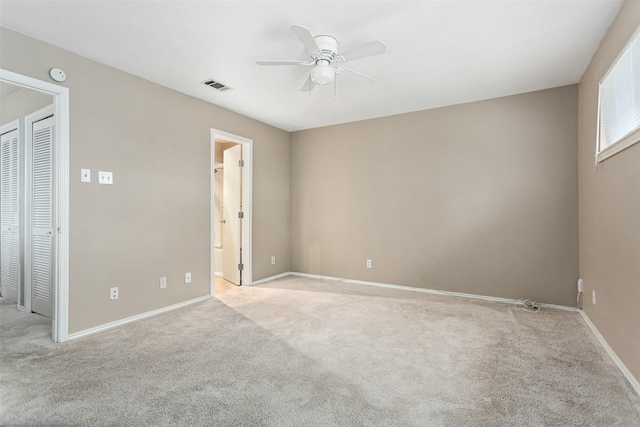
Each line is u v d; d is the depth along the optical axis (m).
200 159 3.86
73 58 2.71
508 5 2.12
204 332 2.86
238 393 1.90
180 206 3.62
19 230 3.55
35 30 2.40
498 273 3.87
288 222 5.43
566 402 1.81
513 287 3.78
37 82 2.50
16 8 2.13
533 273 3.68
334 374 2.13
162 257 3.43
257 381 2.04
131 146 3.14
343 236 4.95
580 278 3.38
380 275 4.65
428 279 4.30
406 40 2.55
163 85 3.44
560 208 3.54
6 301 3.80
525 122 3.71
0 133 3.80
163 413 1.72
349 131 4.89
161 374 2.12
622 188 2.15
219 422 1.65
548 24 2.33
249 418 1.68
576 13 2.20
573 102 3.46
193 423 1.64
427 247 4.30
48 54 2.56
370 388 1.96
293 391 1.93
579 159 3.37
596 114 2.74
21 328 2.94
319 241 5.17
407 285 4.45
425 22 2.30
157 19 2.27
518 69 3.08
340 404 1.80
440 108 4.20
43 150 3.25
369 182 4.73
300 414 1.71
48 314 3.25
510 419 1.67
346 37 2.51
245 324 3.06
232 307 3.59
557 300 3.56
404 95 3.77
